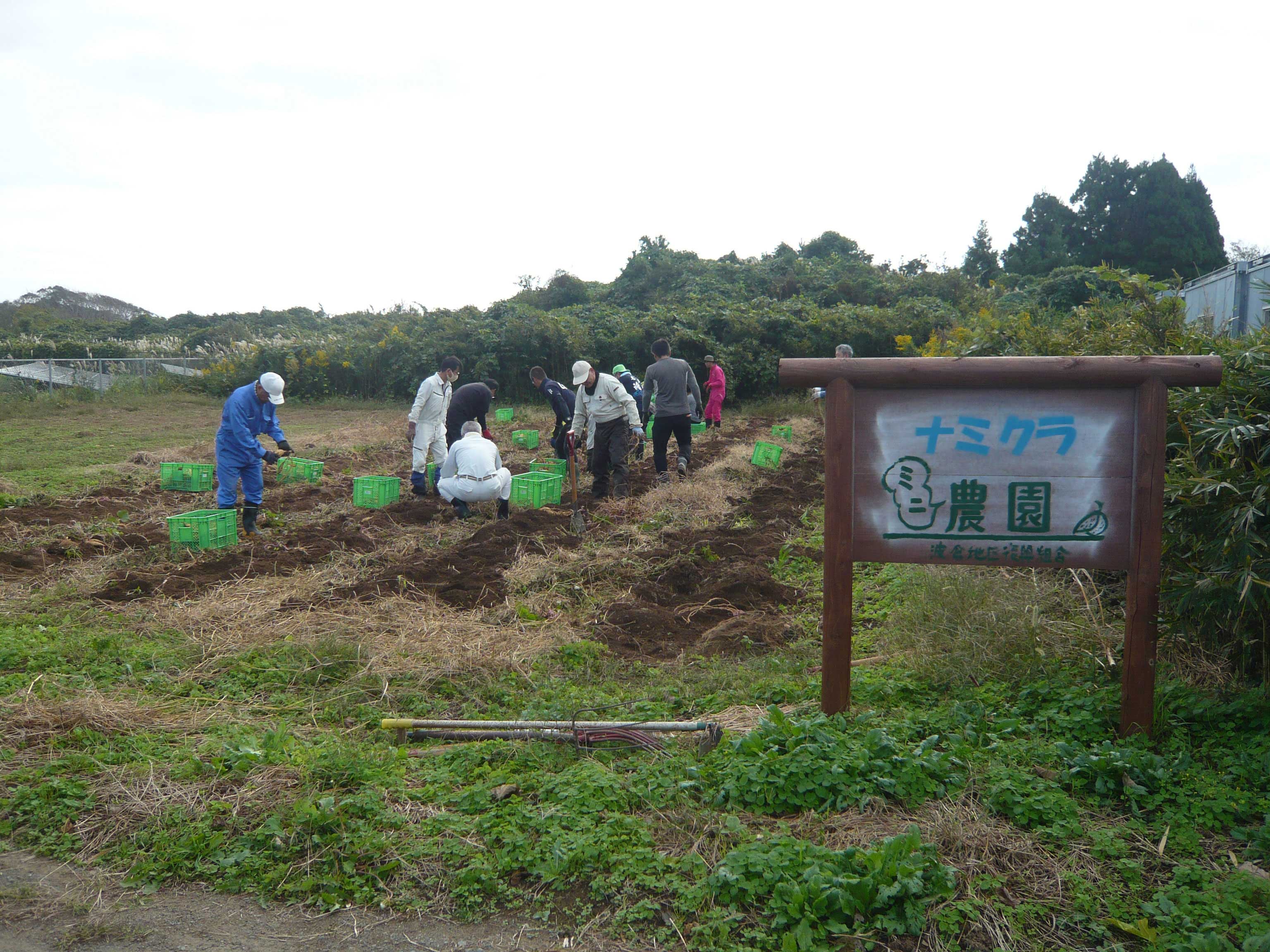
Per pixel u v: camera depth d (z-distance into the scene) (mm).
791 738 3971
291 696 5027
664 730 4281
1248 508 4031
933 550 4316
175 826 3576
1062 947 2842
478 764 4133
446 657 5484
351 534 8477
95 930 3035
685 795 3699
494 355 25172
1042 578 6145
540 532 8438
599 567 7395
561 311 29391
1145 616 4117
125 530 8859
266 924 3078
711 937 2902
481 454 9031
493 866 3291
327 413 23906
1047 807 3486
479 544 7973
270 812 3641
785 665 5344
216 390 26969
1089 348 6980
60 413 22109
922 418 4262
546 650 5633
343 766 3896
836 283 34000
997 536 4262
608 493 10523
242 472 8547
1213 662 4754
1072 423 4164
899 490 4312
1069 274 30922
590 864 3273
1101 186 40156
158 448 15492
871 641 5754
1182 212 38906
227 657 5480
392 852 3385
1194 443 4520
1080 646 5074
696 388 11406
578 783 3773
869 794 3604
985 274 43469
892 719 4422
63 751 4191
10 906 3168
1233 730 4129
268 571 7418
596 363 25328
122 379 27172
